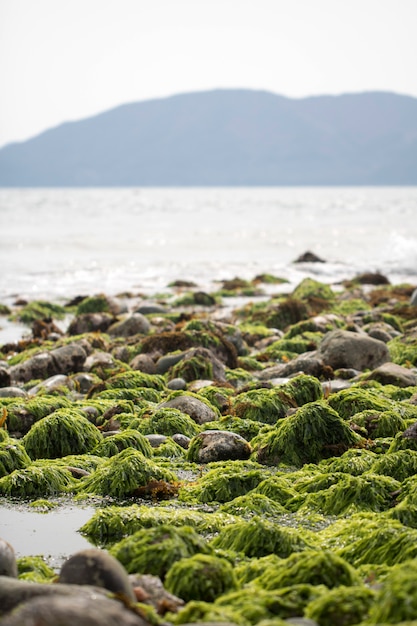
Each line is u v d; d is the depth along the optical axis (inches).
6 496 426.9
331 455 487.8
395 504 391.2
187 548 315.6
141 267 2050.9
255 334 1024.9
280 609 259.0
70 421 523.8
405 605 233.6
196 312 1284.4
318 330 1010.1
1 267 2011.6
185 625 232.8
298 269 1982.0
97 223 3969.0
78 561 263.1
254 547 331.6
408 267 2005.4
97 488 431.8
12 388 672.4
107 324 1084.5
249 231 3371.1
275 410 598.9
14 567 291.7
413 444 477.4
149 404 623.8
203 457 491.8
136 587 269.7
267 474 447.8
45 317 1253.7
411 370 753.6
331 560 286.7
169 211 5684.1
